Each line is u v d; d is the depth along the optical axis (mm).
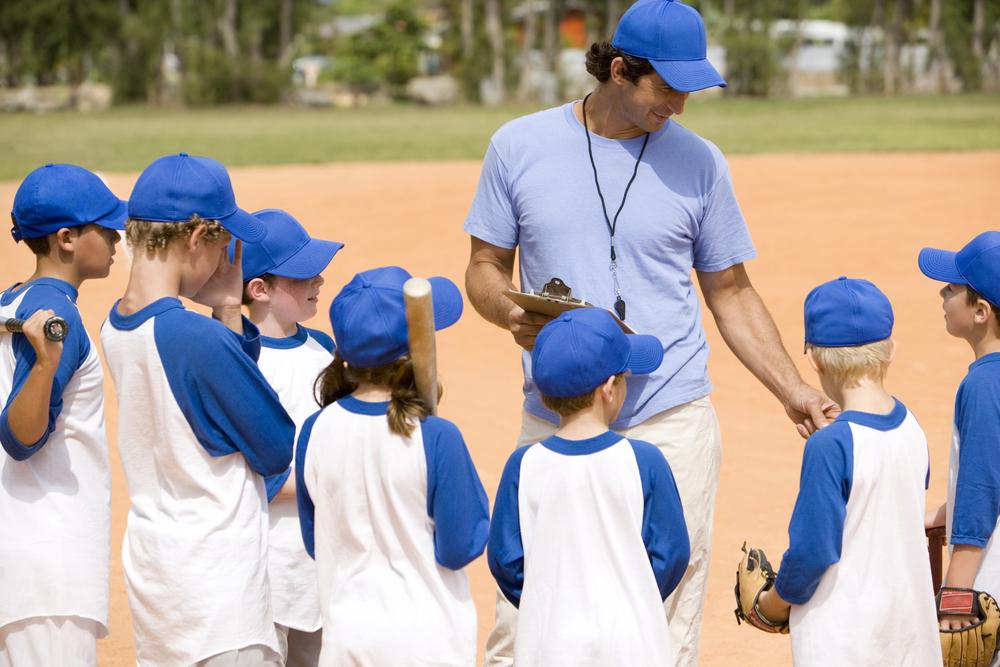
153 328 8891
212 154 73000
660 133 10695
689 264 10852
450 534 8539
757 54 165125
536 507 8562
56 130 103938
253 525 9266
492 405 22297
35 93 179125
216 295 9750
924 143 73562
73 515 9312
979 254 9422
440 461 8500
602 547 8438
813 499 8555
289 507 10539
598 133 10695
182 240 9039
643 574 8414
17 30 171250
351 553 8758
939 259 9867
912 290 31328
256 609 9156
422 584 8633
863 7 171500
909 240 38438
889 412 8898
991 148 69062
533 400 10688
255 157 70500
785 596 8836
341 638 8570
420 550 8609
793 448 19656
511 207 10922
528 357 10625
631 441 8625
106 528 9586
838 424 8750
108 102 171125
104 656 13094
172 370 8852
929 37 183125
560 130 10758
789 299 30594
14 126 112562
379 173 60625
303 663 11039
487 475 18297
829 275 33656
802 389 10469
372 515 8633
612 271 10547
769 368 10797
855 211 44906
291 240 10805
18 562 9164
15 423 8828
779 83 166250
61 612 9195
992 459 8922
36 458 9273
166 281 9102
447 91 177625
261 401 9055
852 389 8961
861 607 8672
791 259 35906
